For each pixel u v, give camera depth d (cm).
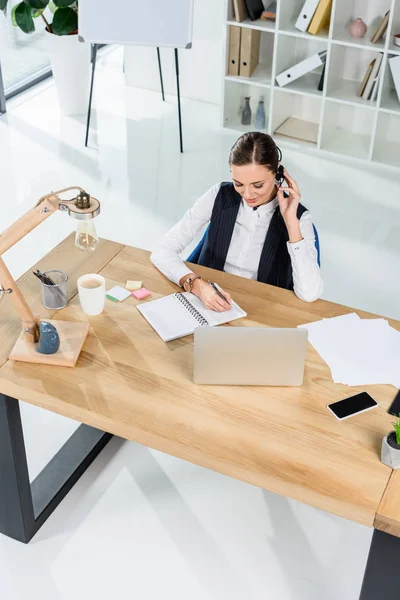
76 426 299
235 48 523
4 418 216
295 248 244
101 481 274
